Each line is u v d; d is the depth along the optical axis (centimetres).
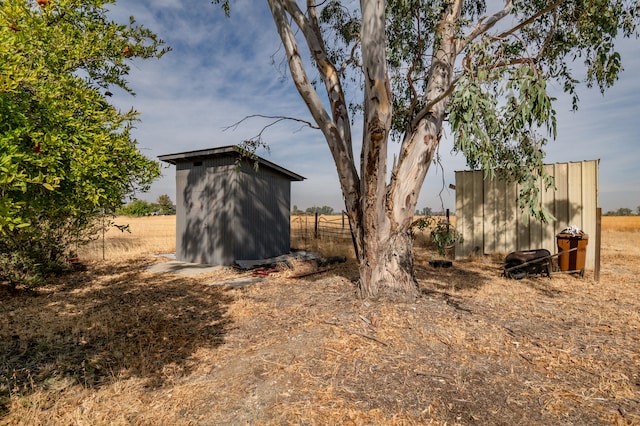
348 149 540
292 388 290
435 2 538
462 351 353
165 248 1359
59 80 257
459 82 341
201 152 1011
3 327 460
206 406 271
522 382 294
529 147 413
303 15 547
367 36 427
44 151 208
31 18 238
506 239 1041
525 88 313
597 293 617
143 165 298
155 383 310
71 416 256
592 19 493
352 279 707
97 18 377
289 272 870
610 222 3275
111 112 278
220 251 1006
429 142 510
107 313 523
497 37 370
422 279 741
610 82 481
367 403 265
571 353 349
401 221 514
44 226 691
